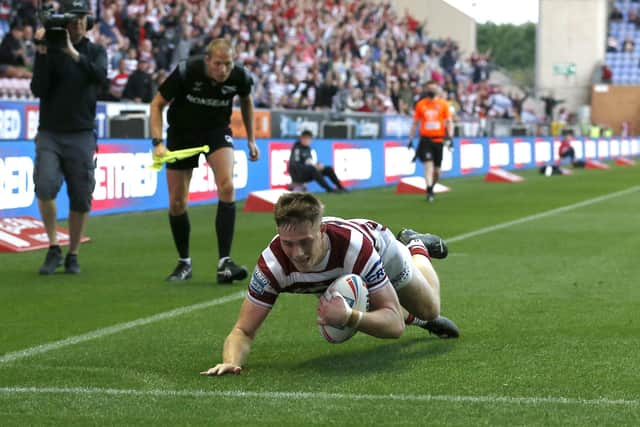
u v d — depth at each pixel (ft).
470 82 321.93
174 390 37.70
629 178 199.21
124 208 116.88
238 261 77.71
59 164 69.26
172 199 66.39
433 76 283.18
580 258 77.36
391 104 253.44
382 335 39.22
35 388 38.19
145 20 190.90
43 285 65.72
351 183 166.71
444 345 45.68
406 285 41.63
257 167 141.69
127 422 33.45
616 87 387.34
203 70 62.54
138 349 45.70
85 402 36.04
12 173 97.04
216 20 214.28
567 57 393.91
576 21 391.45
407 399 35.94
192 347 46.06
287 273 39.63
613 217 113.19
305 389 37.60
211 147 64.85
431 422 33.01
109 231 99.14
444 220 110.32
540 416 33.58
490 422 32.91
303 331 49.52
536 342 46.06
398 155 184.03
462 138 212.64
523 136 266.16
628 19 407.03
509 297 59.31
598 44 393.09
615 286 63.41
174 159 60.85
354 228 39.11
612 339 46.65
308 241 36.99
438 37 372.58
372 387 37.81
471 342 46.19
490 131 252.21
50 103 68.33
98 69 68.90
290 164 147.23
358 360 42.68
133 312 55.62
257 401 35.91
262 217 116.06
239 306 57.36
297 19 248.73
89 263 76.69
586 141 290.56
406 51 288.92
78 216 70.44
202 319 53.36
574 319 52.06
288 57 227.81
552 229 99.81
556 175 213.05
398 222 108.06
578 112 391.04
